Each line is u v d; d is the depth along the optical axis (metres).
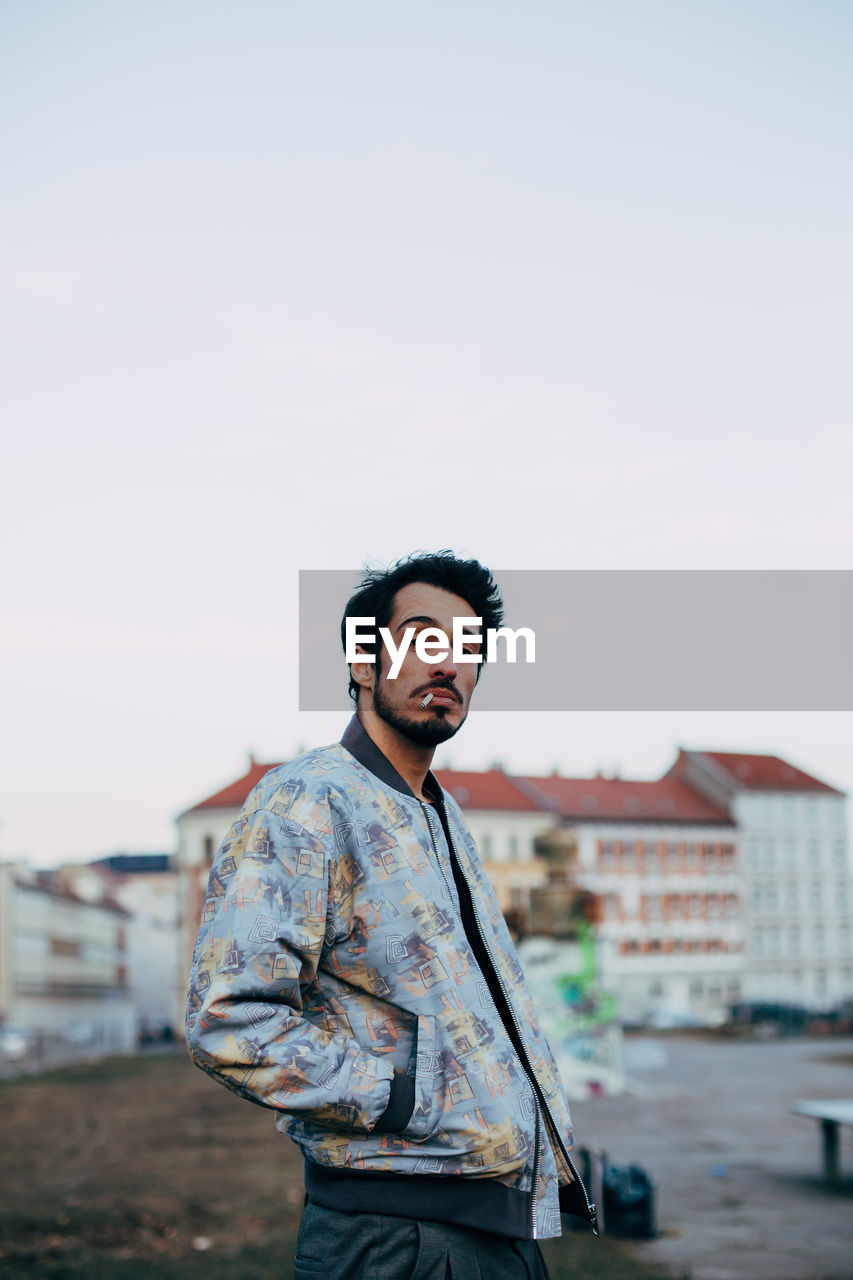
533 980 23.27
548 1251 8.94
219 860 2.14
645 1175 10.09
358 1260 1.99
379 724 2.27
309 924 2.03
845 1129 18.78
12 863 80.75
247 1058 1.93
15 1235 10.40
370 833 2.11
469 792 89.19
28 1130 21.70
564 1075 23.70
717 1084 28.38
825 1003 83.88
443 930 2.11
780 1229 10.20
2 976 79.69
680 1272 8.35
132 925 122.25
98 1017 105.81
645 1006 92.12
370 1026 2.06
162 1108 26.41
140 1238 10.20
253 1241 9.88
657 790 99.56
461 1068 2.04
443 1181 2.01
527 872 87.56
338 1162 2.02
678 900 94.88
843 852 101.25
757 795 99.12
